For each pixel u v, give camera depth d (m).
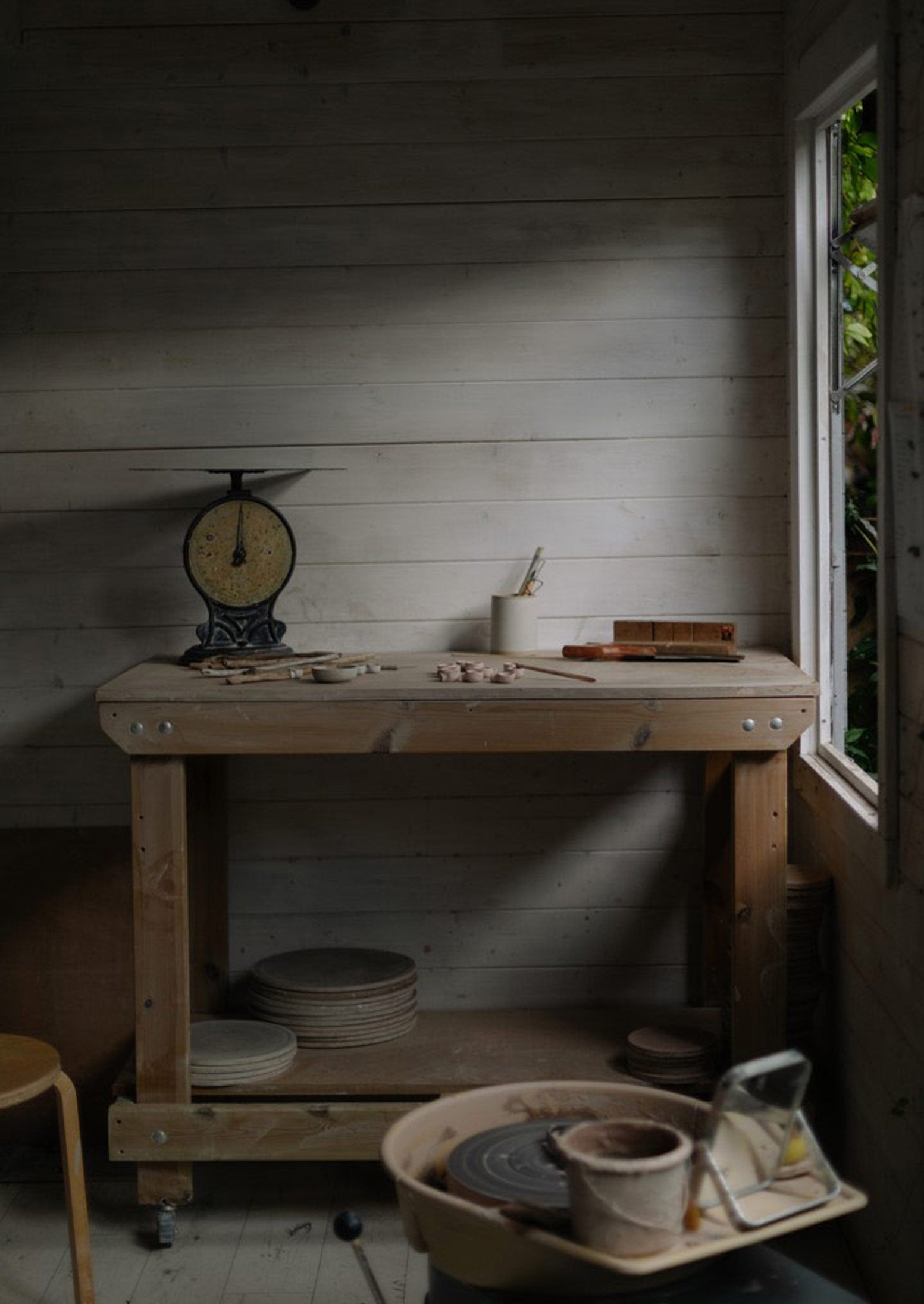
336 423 3.93
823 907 3.51
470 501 3.95
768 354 3.91
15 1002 3.96
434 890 4.07
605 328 3.91
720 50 3.86
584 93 3.87
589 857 4.06
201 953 4.04
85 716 4.01
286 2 3.85
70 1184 3.04
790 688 3.25
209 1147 3.39
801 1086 1.99
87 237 3.90
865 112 3.96
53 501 3.96
